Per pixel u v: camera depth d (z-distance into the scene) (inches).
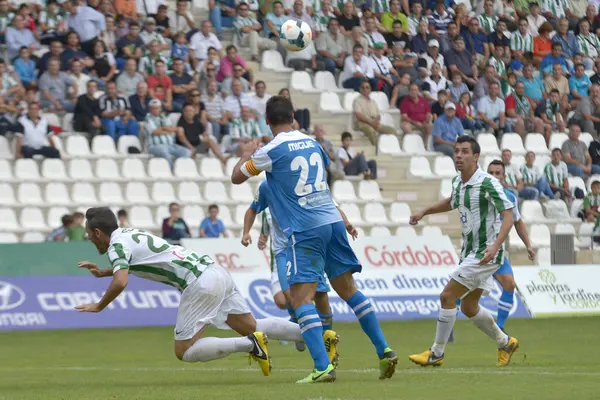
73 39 2603.3
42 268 1980.8
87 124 2534.5
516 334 1801.2
